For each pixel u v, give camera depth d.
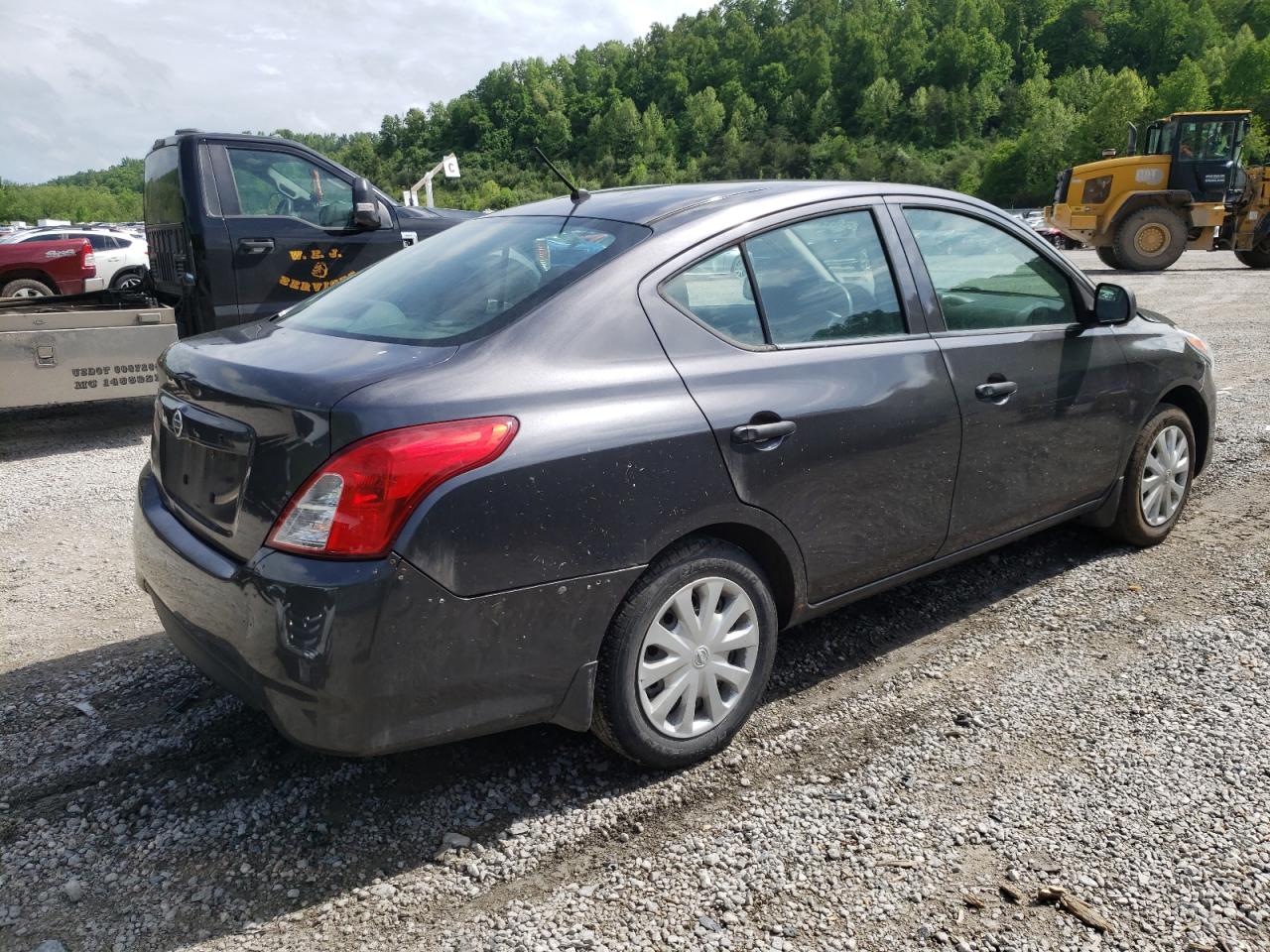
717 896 2.29
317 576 2.18
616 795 2.70
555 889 2.33
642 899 2.29
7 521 5.33
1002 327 3.57
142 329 7.07
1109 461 4.01
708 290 2.83
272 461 2.30
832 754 2.88
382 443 2.20
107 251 17.91
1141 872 2.33
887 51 177.38
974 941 2.13
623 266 2.71
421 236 8.36
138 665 3.51
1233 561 4.22
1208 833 2.46
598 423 2.48
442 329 2.62
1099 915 2.19
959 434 3.30
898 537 3.22
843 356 3.04
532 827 2.57
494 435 2.32
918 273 3.33
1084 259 25.61
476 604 2.31
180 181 7.36
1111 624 3.68
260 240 7.50
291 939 2.18
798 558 2.95
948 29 171.50
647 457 2.53
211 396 2.52
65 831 2.56
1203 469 4.72
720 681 2.86
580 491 2.42
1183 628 3.61
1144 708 3.06
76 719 3.13
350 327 2.81
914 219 3.40
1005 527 3.64
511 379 2.43
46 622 3.93
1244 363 8.66
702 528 2.73
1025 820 2.53
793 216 3.08
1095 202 20.41
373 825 2.58
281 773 2.82
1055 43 171.88
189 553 2.53
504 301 2.66
